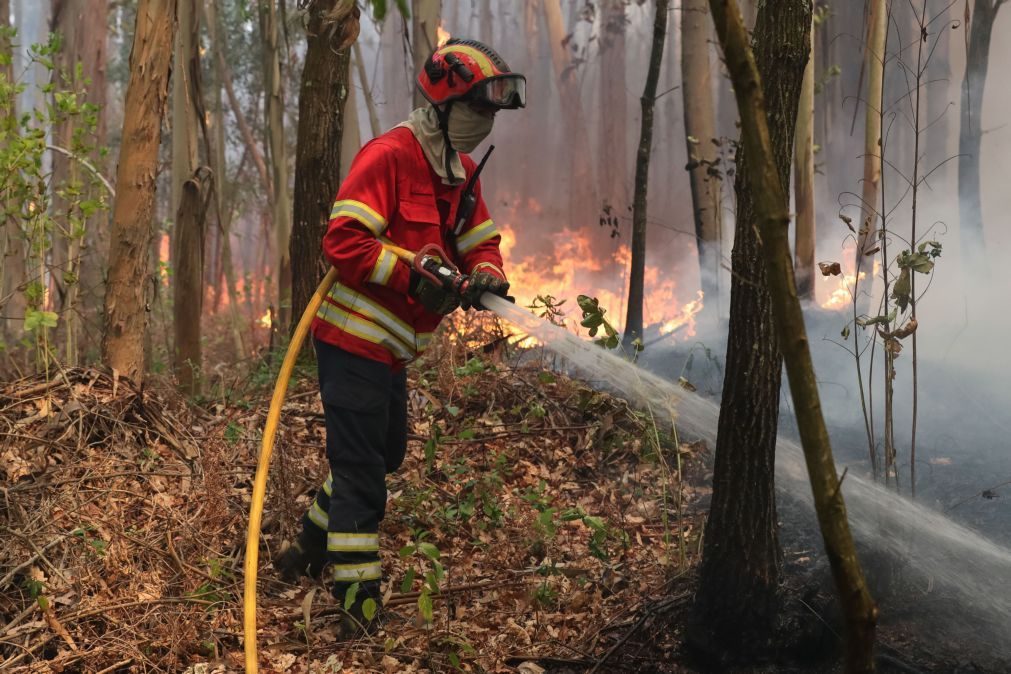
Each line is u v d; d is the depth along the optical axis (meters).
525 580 3.74
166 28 5.01
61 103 4.78
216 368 7.89
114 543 3.62
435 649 3.34
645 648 3.38
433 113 3.40
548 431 5.00
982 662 3.12
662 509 4.41
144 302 5.13
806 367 1.65
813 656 3.24
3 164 4.48
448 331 5.79
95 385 4.47
